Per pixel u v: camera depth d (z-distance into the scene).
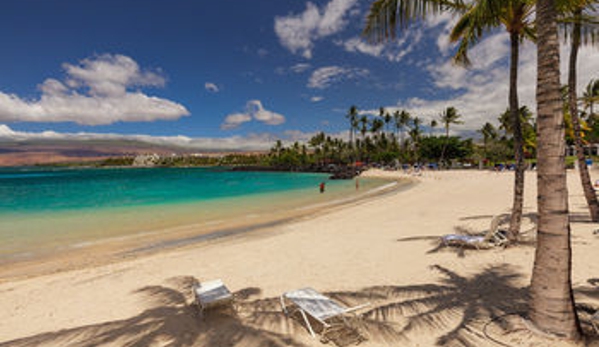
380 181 38.94
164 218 14.34
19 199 24.20
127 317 4.25
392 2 4.68
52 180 57.47
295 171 90.44
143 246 9.21
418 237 8.22
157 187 36.56
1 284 6.06
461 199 15.91
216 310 4.28
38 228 12.29
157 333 3.65
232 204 19.22
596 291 4.09
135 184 43.00
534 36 7.10
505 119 47.88
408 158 77.50
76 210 17.44
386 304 4.14
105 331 3.79
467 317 3.56
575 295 4.02
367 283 5.07
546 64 2.86
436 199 16.64
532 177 27.62
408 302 4.10
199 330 3.68
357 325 3.59
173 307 4.50
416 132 78.31
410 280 5.07
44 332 3.93
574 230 7.51
